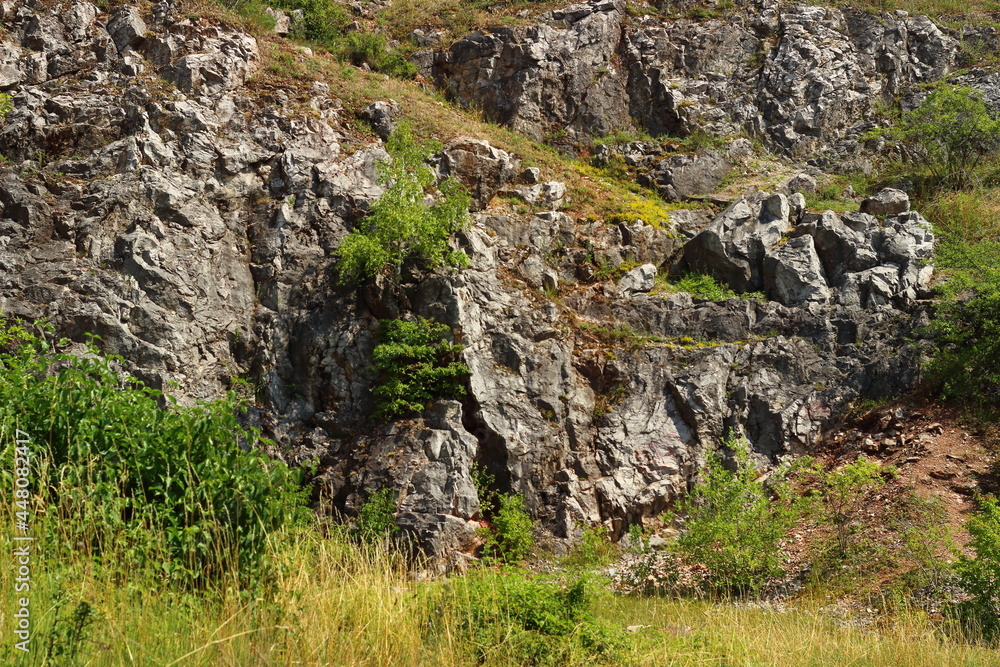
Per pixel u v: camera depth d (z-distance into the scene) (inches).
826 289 602.5
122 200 547.5
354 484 481.1
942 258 610.9
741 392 548.1
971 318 544.7
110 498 239.8
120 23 655.1
